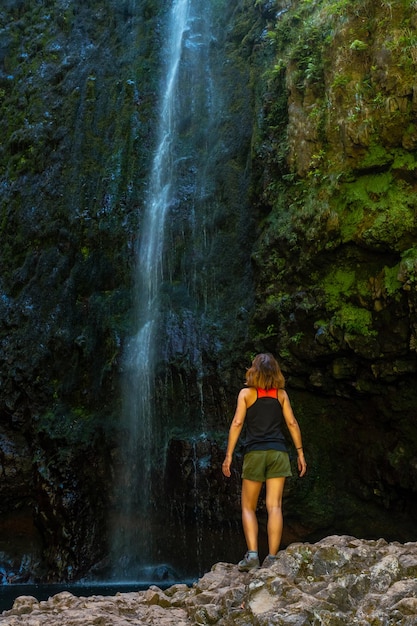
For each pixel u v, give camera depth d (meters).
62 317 15.52
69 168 16.78
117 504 13.72
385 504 12.12
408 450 11.70
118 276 15.37
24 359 15.48
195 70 16.27
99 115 17.06
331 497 12.51
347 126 11.05
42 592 11.31
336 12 11.77
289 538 12.52
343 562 5.61
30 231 16.59
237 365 13.15
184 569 13.00
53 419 14.72
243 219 14.09
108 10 18.38
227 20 16.44
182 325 13.97
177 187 15.24
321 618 4.79
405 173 10.71
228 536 12.73
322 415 12.75
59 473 13.99
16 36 19.20
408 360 11.12
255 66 15.04
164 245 14.85
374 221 10.84
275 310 12.51
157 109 16.52
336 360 11.84
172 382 13.74
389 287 10.86
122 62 17.39
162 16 17.47
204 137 15.53
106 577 13.34
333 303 11.63
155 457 13.55
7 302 16.28
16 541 14.25
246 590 5.43
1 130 18.14
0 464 14.68
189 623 5.48
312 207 11.79
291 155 12.49
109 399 14.40
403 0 10.83
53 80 17.97
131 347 14.50
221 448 12.85
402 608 4.84
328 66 11.84
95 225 15.91
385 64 10.76
